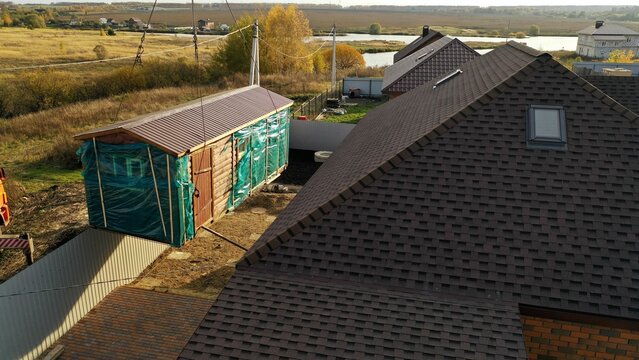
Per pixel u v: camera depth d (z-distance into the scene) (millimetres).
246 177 14789
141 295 12703
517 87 8242
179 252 15094
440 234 6586
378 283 6148
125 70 44000
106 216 11594
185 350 5344
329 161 11336
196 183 11648
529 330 6199
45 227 15258
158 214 11141
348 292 6027
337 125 24500
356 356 5176
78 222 15562
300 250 6598
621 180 6941
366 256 6445
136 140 10766
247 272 6414
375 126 12609
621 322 5660
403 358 5141
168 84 45406
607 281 5961
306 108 32562
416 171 7328
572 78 8234
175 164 10703
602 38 74250
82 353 10547
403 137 8961
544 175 7098
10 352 9664
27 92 38781
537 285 5977
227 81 46125
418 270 6242
